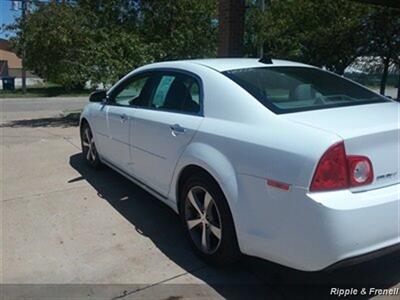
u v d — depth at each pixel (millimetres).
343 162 2568
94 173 6000
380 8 12961
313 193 2555
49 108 17469
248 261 3486
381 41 13242
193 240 3576
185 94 3854
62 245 3805
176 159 3682
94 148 5941
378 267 3328
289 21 16047
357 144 2611
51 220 4359
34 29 10914
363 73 14961
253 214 2908
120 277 3273
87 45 10977
